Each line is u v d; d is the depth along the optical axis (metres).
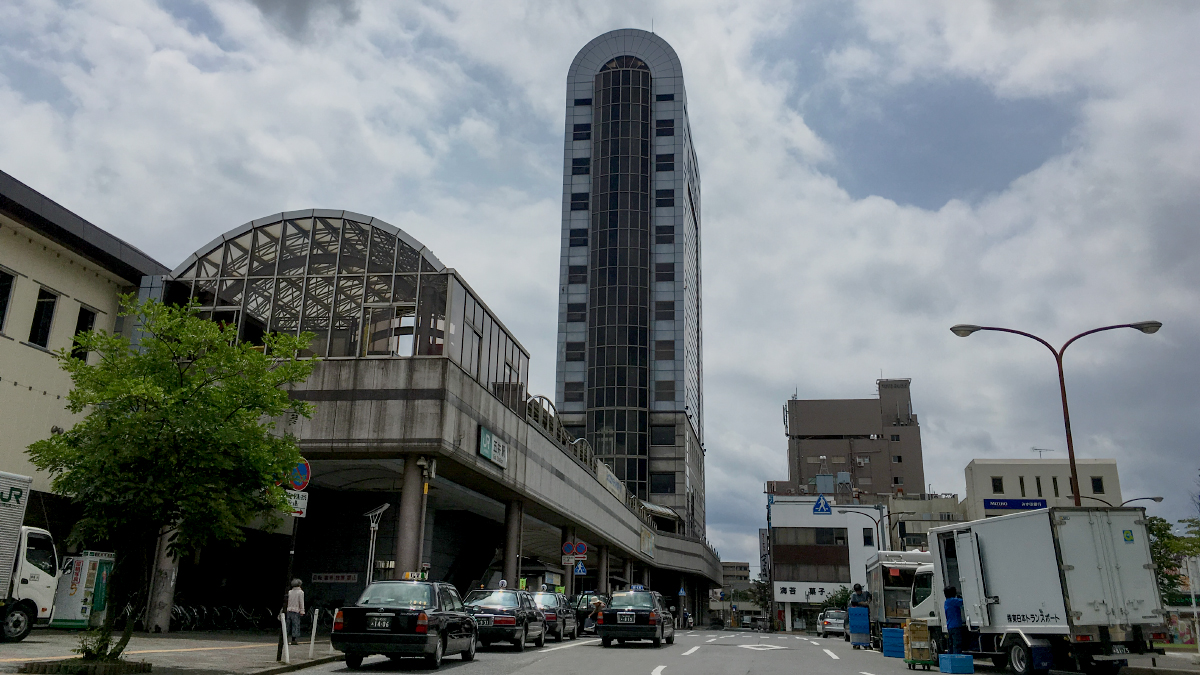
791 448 118.81
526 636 22.05
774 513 82.50
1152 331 24.03
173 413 12.89
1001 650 17.72
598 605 35.75
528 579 47.78
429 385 26.86
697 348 114.31
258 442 13.70
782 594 80.19
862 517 81.06
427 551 37.50
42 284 26.20
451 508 39.94
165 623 25.45
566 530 46.66
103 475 12.54
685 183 102.62
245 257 30.06
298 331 28.66
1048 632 16.02
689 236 106.94
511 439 33.59
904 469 115.31
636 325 94.06
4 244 24.91
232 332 14.38
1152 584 15.93
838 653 24.98
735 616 128.50
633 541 63.59
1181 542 32.44
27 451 13.15
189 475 12.90
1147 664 18.84
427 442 26.33
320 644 20.86
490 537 45.00
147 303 14.13
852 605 31.52
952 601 18.39
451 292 28.11
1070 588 15.70
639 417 91.38
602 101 102.62
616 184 98.75
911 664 19.12
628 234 96.88
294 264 29.67
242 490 13.59
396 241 29.08
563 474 41.94
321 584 35.41
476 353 30.33
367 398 26.92
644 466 90.06
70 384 26.91
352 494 36.41
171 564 26.06
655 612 24.62
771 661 19.89
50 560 18.72
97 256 27.94
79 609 21.86
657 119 102.69
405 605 15.66
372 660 17.39
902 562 29.27
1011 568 17.06
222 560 34.00
